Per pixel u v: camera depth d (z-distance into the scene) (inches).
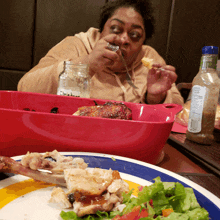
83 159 20.0
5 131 20.7
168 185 15.2
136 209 13.6
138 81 87.0
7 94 28.6
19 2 86.9
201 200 15.3
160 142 21.7
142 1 84.4
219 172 21.6
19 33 90.2
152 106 28.7
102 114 26.1
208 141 31.1
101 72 83.1
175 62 98.7
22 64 93.8
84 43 92.2
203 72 32.8
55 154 19.1
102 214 14.9
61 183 17.2
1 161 16.5
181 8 92.3
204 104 31.1
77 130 20.8
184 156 27.5
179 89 87.4
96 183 16.1
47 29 91.3
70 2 89.8
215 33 96.2
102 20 90.1
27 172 16.6
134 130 20.6
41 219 13.3
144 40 92.1
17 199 14.8
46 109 29.9
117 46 73.5
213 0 92.4
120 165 19.8
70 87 38.7
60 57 88.6
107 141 21.4
